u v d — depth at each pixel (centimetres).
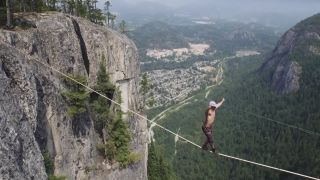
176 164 16738
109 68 7044
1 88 3422
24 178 3341
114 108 7062
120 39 7406
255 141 19925
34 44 5288
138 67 8162
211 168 16850
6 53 4347
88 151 6309
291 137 18662
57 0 9562
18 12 6341
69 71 6000
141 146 8069
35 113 4600
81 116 6144
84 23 6731
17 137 3325
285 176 15888
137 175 7331
